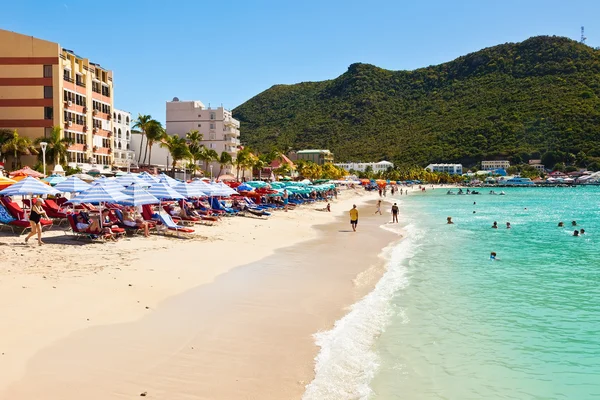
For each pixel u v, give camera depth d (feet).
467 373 31.96
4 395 24.48
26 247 63.52
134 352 31.32
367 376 30.66
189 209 106.52
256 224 114.83
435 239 101.81
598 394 29.55
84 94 216.54
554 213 186.91
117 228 74.28
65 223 87.35
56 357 29.48
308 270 63.36
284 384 28.43
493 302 49.88
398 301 49.47
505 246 91.81
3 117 193.36
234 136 398.21
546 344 37.76
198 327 37.35
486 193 431.43
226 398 26.11
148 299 43.65
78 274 49.80
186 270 57.16
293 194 214.48
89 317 37.17
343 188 438.81
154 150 324.60
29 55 193.06
